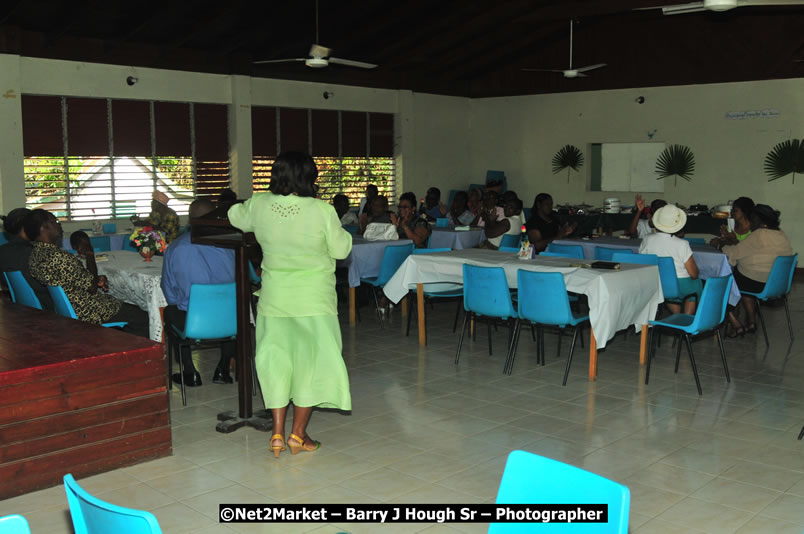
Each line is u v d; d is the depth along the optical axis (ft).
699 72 38.06
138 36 31.68
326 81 39.91
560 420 14.42
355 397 15.96
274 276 11.94
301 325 11.93
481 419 14.48
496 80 45.98
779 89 35.63
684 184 39.29
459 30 37.70
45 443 11.12
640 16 39.11
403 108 43.65
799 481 11.50
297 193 11.61
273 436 12.36
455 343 21.07
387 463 12.25
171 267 15.37
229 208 13.11
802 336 21.84
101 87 31.60
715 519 10.25
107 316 16.01
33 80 29.66
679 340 17.99
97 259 19.03
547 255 20.29
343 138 41.83
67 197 31.71
